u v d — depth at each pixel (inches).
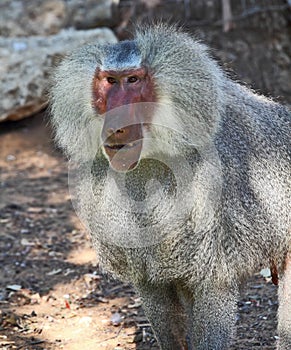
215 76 324.2
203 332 335.6
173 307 364.5
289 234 362.0
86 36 766.5
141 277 343.6
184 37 329.4
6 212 600.4
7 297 469.1
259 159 342.3
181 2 790.5
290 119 377.1
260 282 480.1
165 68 319.3
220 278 327.9
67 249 541.0
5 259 522.9
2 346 408.2
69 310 455.5
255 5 802.8
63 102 338.0
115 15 798.5
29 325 434.9
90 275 497.7
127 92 321.1
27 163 705.6
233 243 327.6
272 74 775.7
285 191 354.9
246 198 331.9
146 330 428.5
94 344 413.4
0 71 737.6
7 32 764.6
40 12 770.2
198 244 321.1
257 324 429.7
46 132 757.9
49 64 751.7
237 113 344.2
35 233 565.3
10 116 751.7
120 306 459.8
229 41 781.3
